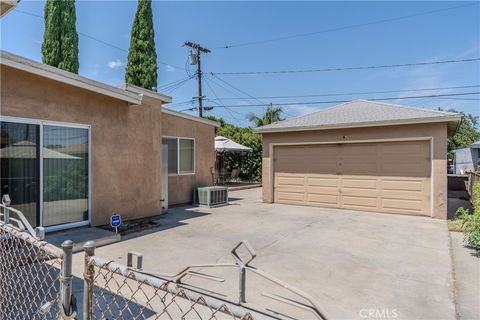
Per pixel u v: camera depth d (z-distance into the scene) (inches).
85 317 59.8
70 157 229.6
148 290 134.8
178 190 389.1
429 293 139.3
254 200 464.8
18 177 198.8
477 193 229.0
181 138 394.0
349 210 373.1
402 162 347.3
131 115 278.8
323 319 48.6
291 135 417.1
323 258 188.5
